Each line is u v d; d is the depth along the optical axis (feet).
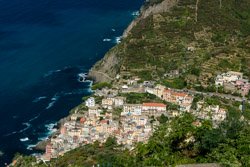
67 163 552.41
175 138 273.13
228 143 254.68
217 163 238.89
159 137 281.54
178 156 263.49
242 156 240.32
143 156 276.21
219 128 269.03
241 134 260.42
